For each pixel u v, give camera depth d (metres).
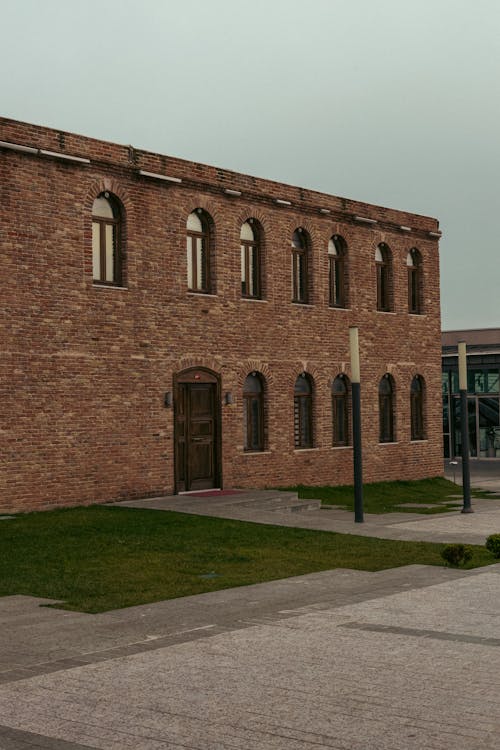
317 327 30.84
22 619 12.09
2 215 22.06
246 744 7.47
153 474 25.44
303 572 15.80
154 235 25.58
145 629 11.48
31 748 7.43
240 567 16.28
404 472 34.47
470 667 9.62
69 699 8.61
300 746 7.42
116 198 24.81
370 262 33.12
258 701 8.53
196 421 26.94
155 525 20.55
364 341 32.78
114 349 24.48
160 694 8.75
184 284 26.38
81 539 18.77
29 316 22.58
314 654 10.17
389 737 7.59
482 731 7.71
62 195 23.33
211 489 27.38
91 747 7.44
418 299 35.59
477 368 50.09
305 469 30.41
